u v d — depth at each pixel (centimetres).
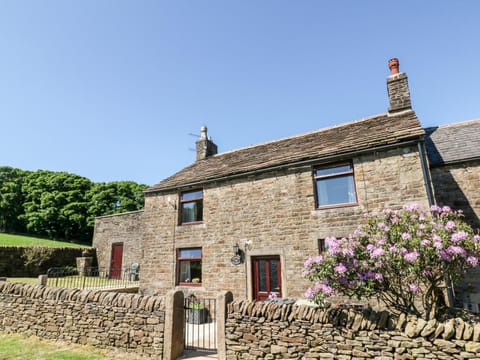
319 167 947
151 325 600
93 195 4066
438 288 535
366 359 427
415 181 765
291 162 972
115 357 588
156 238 1245
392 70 1125
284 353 489
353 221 830
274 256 949
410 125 855
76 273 1789
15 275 1664
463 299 756
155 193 1320
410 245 462
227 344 546
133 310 631
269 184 1013
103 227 2042
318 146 1017
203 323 934
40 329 732
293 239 915
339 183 902
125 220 1933
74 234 3819
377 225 534
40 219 3622
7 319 789
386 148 820
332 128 1215
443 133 1079
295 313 500
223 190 1116
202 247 1102
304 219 912
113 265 1912
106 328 650
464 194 845
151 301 618
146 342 595
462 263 468
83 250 1975
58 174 4253
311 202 914
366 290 458
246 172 1057
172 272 1157
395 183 794
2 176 4234
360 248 494
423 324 406
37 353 609
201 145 1593
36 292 775
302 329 486
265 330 517
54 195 3866
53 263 1822
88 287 1212
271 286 933
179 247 1166
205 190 1167
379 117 1105
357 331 443
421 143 784
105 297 678
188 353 597
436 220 511
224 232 1063
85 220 3812
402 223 514
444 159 898
